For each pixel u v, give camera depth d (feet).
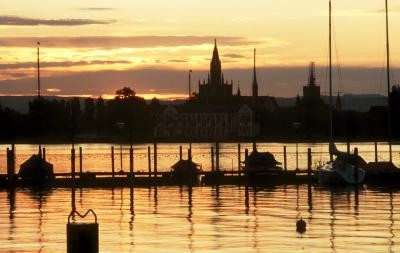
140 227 294.87
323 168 475.72
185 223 305.32
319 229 287.69
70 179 494.18
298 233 278.46
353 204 371.15
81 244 182.70
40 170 493.77
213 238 268.62
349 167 465.88
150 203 381.60
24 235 276.21
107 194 431.84
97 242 183.93
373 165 488.85
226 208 356.79
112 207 365.40
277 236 271.90
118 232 282.77
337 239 265.75
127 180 490.49
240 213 337.11
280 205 368.68
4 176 485.15
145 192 443.32
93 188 468.34
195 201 389.39
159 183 493.77
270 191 442.91
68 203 385.50
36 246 255.09
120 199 403.75
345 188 453.99
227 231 284.00
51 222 310.86
